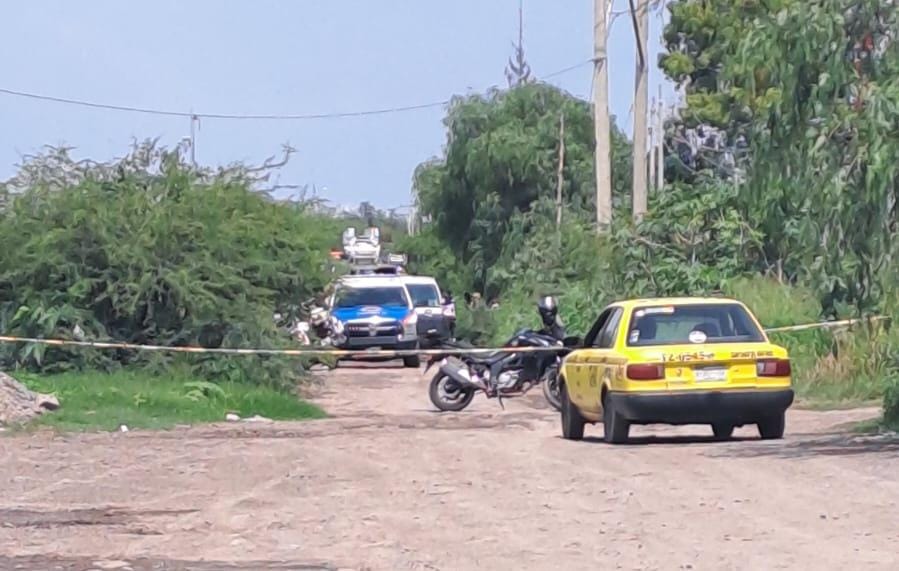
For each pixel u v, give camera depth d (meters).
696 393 19.84
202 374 31.08
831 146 18.31
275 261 33.00
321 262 33.88
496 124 70.25
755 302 33.28
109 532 13.53
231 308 31.50
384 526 13.63
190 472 18.05
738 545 12.23
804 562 11.41
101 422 24.86
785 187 18.86
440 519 13.98
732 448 19.67
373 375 41.88
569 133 68.81
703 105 60.31
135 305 30.62
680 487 15.79
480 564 11.68
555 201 65.50
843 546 12.05
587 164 67.44
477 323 49.03
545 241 51.66
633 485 16.05
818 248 18.56
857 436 21.08
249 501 15.41
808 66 18.67
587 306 38.59
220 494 16.03
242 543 12.86
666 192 42.34
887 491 15.12
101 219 30.98
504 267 62.88
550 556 11.95
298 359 32.53
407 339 45.00
